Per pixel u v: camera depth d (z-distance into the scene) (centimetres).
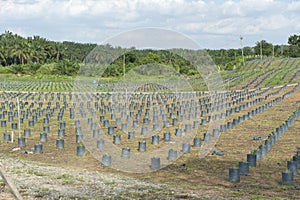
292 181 1348
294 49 11969
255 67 8581
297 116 3055
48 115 3250
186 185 1316
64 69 8538
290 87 5709
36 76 8162
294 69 7800
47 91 5800
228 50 11725
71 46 11300
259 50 12131
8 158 1723
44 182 1273
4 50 10806
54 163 1680
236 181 1378
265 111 3478
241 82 6519
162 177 1449
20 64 10138
